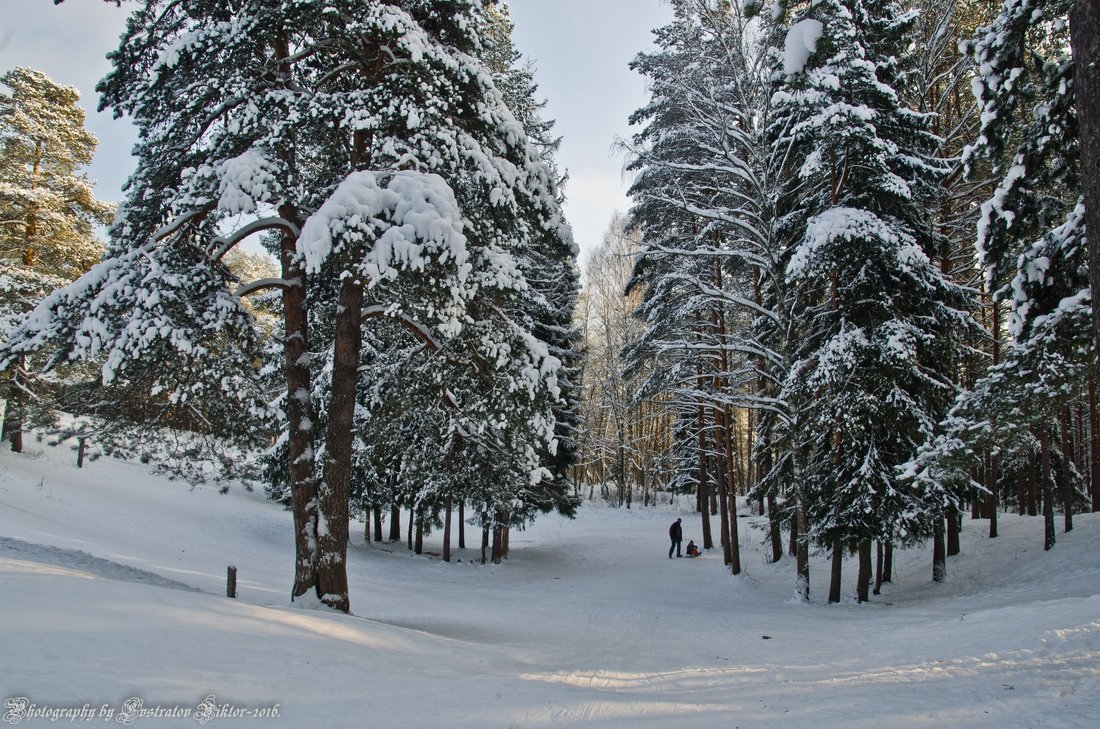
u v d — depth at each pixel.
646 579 21.09
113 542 17.69
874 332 14.79
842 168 15.42
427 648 8.34
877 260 15.05
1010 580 15.12
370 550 25.08
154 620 6.41
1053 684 5.90
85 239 29.80
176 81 10.28
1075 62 5.05
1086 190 4.94
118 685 4.55
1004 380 8.83
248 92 10.00
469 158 10.40
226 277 11.16
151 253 9.73
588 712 5.58
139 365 9.89
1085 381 8.36
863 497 14.49
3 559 8.40
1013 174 9.51
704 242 20.66
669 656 9.52
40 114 29.25
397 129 10.36
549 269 24.66
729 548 23.17
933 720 5.01
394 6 9.70
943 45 16.48
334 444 10.66
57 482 24.53
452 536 34.94
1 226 28.09
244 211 8.62
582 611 14.42
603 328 43.91
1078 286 9.16
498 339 11.06
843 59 14.34
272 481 22.80
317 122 10.12
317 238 8.10
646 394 21.27
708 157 17.80
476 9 10.94
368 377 16.02
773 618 13.25
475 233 10.45
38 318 9.23
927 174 15.21
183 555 18.50
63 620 5.79
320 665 6.20
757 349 16.45
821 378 14.43
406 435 18.30
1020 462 21.33
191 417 11.34
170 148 10.25
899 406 14.24
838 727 4.96
